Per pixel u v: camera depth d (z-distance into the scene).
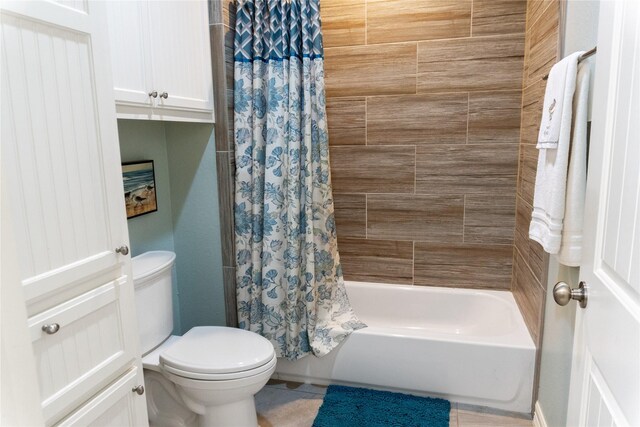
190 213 2.30
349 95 2.58
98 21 1.09
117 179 1.17
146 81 1.65
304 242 2.24
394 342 2.12
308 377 2.30
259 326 2.30
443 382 2.09
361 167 2.65
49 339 0.97
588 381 0.97
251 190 2.24
